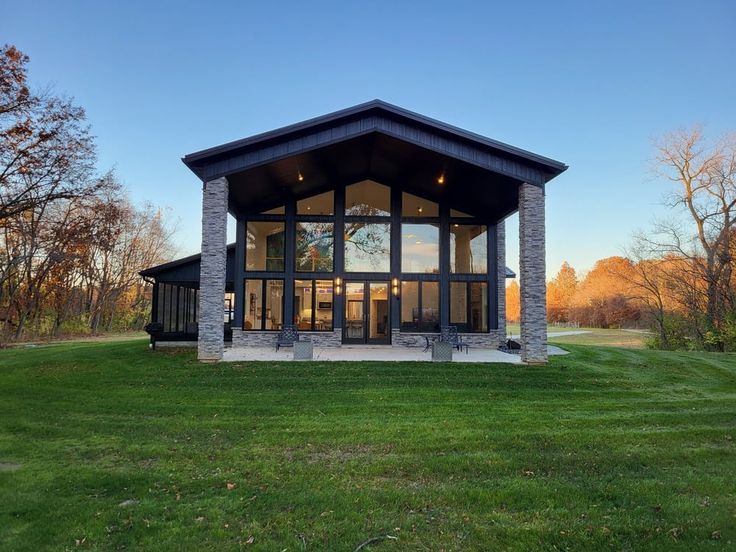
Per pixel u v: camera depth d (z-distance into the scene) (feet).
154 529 11.75
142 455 17.81
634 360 40.57
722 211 74.95
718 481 15.06
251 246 55.21
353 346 53.78
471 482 15.14
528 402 26.61
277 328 54.39
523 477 15.60
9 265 85.05
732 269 73.05
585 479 15.33
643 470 16.31
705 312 75.87
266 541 11.14
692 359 41.06
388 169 52.95
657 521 12.19
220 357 39.65
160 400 26.89
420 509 13.06
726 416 23.56
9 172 70.90
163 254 137.69
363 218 55.77
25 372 35.58
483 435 20.26
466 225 56.29
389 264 55.47
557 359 41.24
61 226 86.94
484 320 54.95
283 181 50.29
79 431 20.95
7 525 11.98
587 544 11.05
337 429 21.20
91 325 118.01
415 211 56.44
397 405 25.77
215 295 39.88
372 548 10.84
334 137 40.73
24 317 93.50
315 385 30.68
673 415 23.66
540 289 39.75
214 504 13.28
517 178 40.70
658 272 83.10
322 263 55.31
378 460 17.20
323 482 15.06
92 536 11.39
